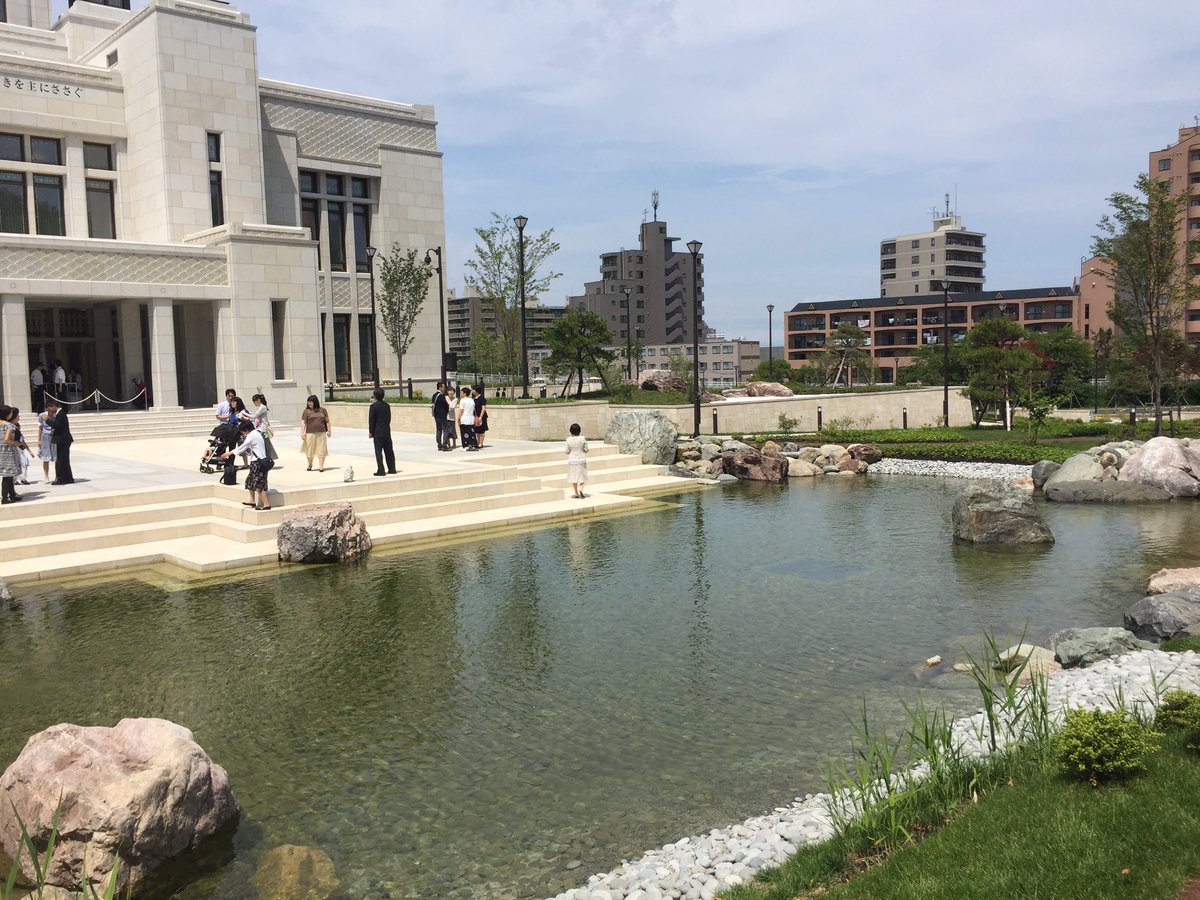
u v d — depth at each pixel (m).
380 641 11.07
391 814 6.87
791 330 115.50
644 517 20.05
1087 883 4.64
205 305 36.72
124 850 5.90
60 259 31.05
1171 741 6.21
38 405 32.38
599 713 8.77
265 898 5.83
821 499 22.70
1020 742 6.73
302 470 21.33
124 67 39.31
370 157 48.50
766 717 8.62
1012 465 28.02
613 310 126.31
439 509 19.16
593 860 6.20
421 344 50.34
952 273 129.50
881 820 5.70
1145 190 28.69
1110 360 56.41
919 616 11.98
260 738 8.30
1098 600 12.59
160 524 16.97
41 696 9.36
